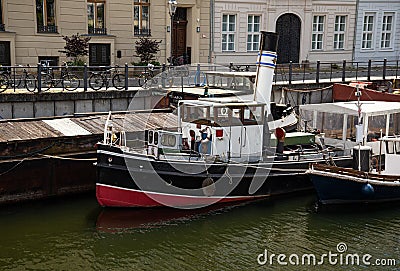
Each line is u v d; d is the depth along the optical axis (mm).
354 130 15492
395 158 14484
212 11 26953
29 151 13711
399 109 15805
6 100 16094
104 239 11875
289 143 15453
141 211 13383
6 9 21469
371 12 32250
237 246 11672
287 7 29172
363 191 13586
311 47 30531
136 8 25219
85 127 15023
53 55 22812
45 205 13750
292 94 22656
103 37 23844
